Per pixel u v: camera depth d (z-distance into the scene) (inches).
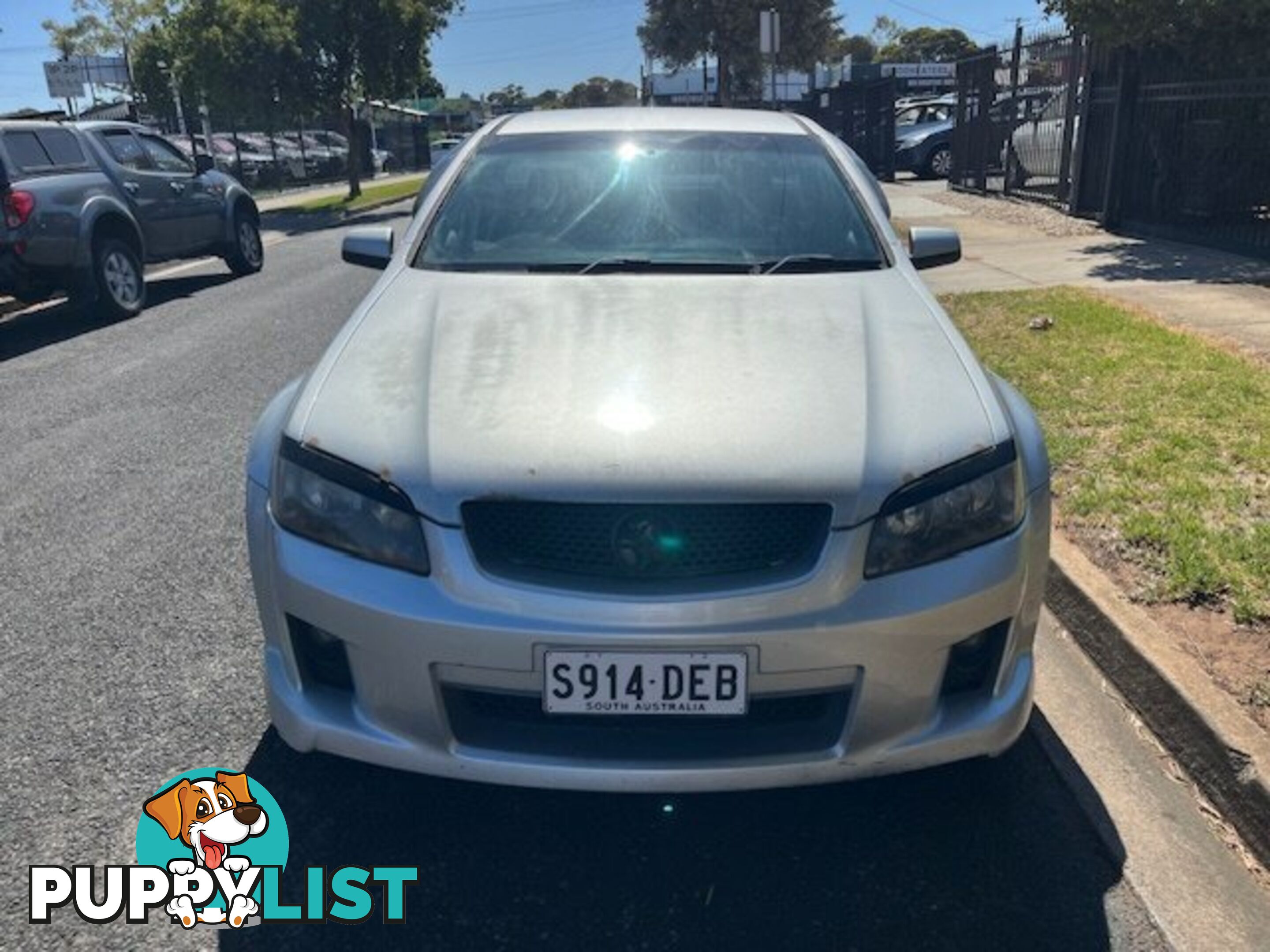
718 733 92.3
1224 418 194.9
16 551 172.9
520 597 88.3
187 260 517.0
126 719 123.3
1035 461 103.2
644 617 87.3
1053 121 547.5
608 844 102.2
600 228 140.3
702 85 2114.9
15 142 341.4
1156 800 107.0
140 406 258.1
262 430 109.9
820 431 93.5
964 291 330.0
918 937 90.4
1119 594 135.3
